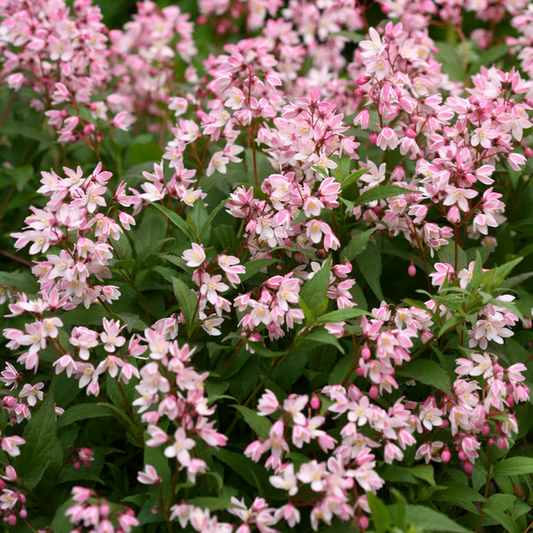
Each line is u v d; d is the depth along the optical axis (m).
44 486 1.05
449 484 1.04
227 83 1.11
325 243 1.05
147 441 0.97
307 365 1.10
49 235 1.04
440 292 1.03
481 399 1.05
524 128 1.16
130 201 1.08
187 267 1.06
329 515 0.98
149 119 1.49
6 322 1.19
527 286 1.19
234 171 1.19
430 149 1.11
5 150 1.36
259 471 1.02
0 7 1.25
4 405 1.06
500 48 1.29
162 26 1.37
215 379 1.06
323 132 1.09
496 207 1.07
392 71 1.12
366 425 1.03
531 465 1.05
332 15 1.39
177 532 1.02
